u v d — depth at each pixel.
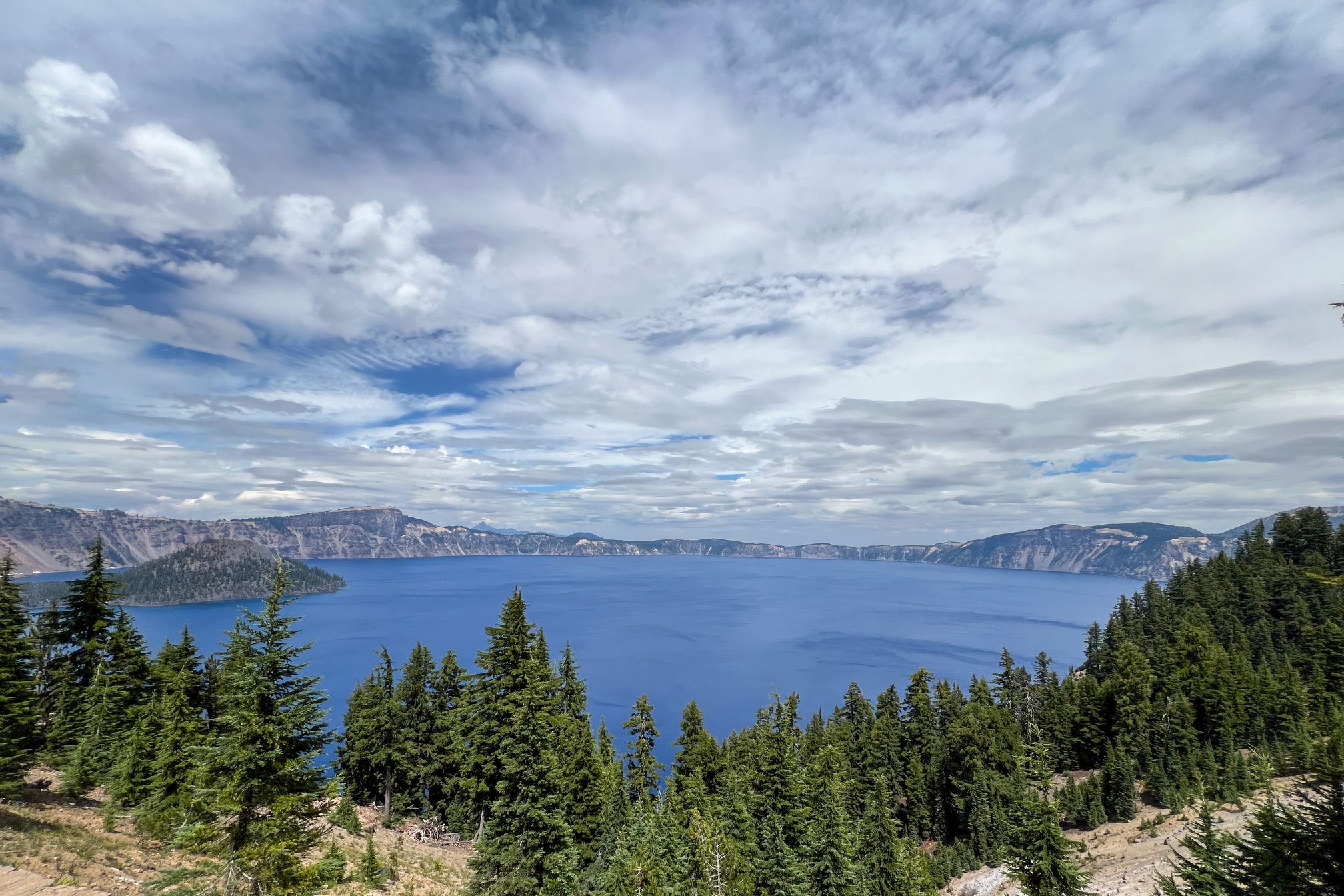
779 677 198.88
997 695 113.44
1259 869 17.02
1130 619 132.12
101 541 51.84
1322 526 131.50
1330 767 16.14
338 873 35.16
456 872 46.03
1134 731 82.44
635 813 48.75
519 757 29.53
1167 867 49.88
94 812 38.81
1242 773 64.69
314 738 22.20
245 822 20.98
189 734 35.59
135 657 51.00
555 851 28.86
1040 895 34.22
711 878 34.97
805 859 40.25
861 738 91.00
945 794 82.81
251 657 21.30
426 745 64.88
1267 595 113.38
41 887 23.95
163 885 20.78
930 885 54.59
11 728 38.00
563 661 60.47
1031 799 36.72
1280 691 79.44
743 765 68.56
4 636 40.38
